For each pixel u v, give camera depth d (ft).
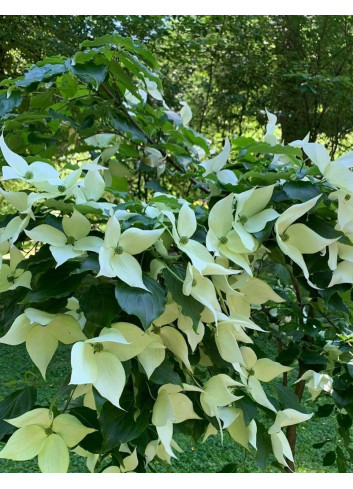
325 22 22.97
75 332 3.30
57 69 4.56
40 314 3.19
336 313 5.41
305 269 3.55
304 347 5.16
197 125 25.70
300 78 22.09
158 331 3.60
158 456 4.21
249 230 3.63
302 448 11.16
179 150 5.48
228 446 11.18
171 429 3.51
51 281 3.27
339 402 4.67
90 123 5.15
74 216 3.30
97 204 3.46
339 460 5.43
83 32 19.70
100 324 3.14
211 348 3.81
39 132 5.12
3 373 14.60
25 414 3.07
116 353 3.14
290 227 3.72
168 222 3.51
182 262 3.55
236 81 24.21
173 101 23.30
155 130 5.69
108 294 3.24
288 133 24.67
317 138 24.32
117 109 5.15
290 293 5.89
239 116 24.41
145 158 5.49
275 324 5.67
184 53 21.33
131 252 3.23
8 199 3.49
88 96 5.02
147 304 3.08
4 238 3.45
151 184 5.41
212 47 22.40
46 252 3.39
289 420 3.77
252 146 4.42
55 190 3.41
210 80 24.25
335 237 3.77
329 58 23.73
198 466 10.36
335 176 3.73
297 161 4.25
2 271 3.58
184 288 3.23
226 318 3.42
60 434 3.13
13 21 19.42
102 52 4.64
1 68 21.66
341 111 23.12
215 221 3.63
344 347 5.00
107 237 3.09
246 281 3.82
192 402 3.76
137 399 3.42
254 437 3.69
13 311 3.51
